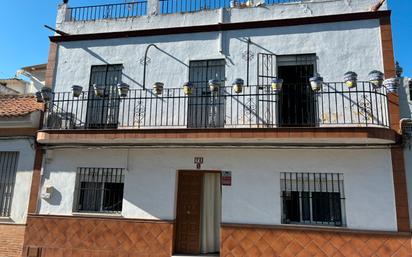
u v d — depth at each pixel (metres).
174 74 9.60
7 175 10.02
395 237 7.53
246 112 8.93
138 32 10.03
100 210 9.39
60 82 10.34
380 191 7.82
